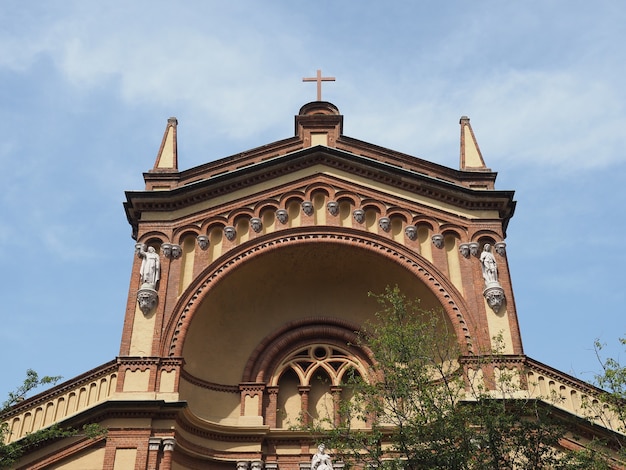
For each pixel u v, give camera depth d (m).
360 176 32.94
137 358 28.06
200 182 32.16
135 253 30.89
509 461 22.44
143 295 29.42
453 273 30.78
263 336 31.94
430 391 23.78
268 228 31.81
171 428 26.59
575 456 22.39
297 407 31.02
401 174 32.72
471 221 31.88
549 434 22.83
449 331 29.62
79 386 27.81
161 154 34.31
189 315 29.44
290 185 32.66
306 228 31.62
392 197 32.44
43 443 26.61
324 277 32.41
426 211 32.09
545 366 28.09
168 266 30.53
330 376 31.50
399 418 23.14
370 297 32.50
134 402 26.67
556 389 27.75
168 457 26.12
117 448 26.12
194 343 30.06
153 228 31.41
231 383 30.70
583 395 25.75
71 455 26.47
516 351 28.44
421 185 32.50
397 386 23.59
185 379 29.27
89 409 26.61
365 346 31.78
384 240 31.42
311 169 33.06
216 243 31.47
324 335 32.31
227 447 28.94
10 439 26.58
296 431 29.20
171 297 29.75
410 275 30.83
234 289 31.34
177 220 31.66
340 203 32.47
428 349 25.11
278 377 31.27
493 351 24.89
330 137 34.47
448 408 23.05
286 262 31.73
